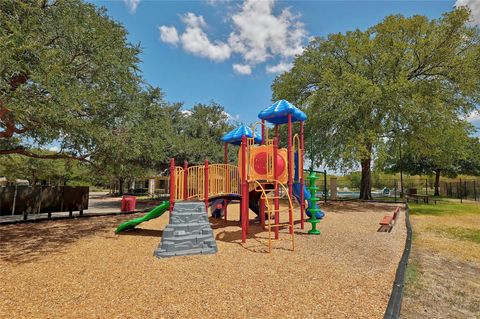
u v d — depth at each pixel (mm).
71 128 7449
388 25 16375
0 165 27047
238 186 9133
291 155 7910
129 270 4680
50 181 36562
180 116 25266
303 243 6801
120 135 9312
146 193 41906
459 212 14273
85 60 7664
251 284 3996
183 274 4457
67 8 7266
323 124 16969
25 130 7520
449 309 3391
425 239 7473
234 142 11867
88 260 5320
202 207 6309
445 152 17125
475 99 15828
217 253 5805
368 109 15109
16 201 10008
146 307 3246
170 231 5746
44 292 3715
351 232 8367
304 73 18453
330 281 4121
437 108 14570
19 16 6320
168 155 20719
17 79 6609
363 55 16609
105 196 35562
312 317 2994
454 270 4891
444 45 15438
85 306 3279
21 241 7152
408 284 4180
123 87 8945
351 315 3041
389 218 8992
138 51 9766
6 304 3328
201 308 3219
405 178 42812
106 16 9562
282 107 8031
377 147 14594
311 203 8461
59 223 10523
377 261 5223
